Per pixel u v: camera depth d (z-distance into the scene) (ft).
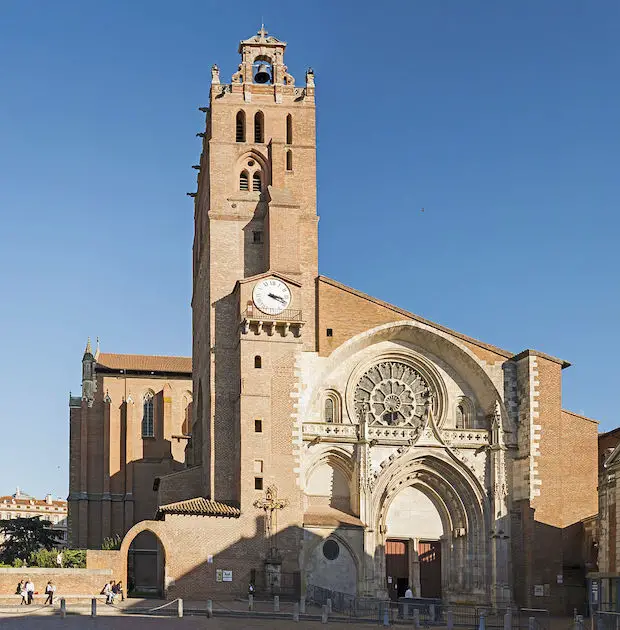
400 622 227.20
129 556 387.55
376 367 289.94
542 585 273.75
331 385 282.56
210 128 302.86
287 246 282.56
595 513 288.30
